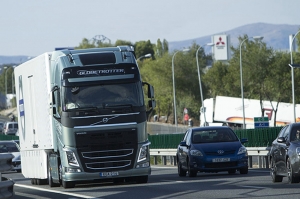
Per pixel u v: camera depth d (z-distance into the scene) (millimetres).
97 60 43500
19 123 54750
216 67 192750
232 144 51656
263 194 33531
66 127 42781
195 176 52094
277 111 152500
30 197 38875
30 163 51812
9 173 78062
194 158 50969
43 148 47438
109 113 42938
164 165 83938
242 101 141375
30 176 52094
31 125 50375
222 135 53531
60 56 44031
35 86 48312
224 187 39062
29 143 51406
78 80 42906
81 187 45062
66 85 42906
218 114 156750
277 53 172500
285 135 40938
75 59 43469
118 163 43281
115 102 43062
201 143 52594
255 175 49438
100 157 43094
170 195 35531
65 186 44438
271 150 42438
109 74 43156
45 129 46469
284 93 171500
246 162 51219
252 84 172375
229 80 178500
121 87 43312
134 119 43312
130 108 43219
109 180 50875
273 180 41719
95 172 43062
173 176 55000
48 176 47844
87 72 43031
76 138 42781
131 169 43438
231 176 49781
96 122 42875
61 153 43500
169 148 87250
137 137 43406
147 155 43812
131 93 43375
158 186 42438
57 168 45156
